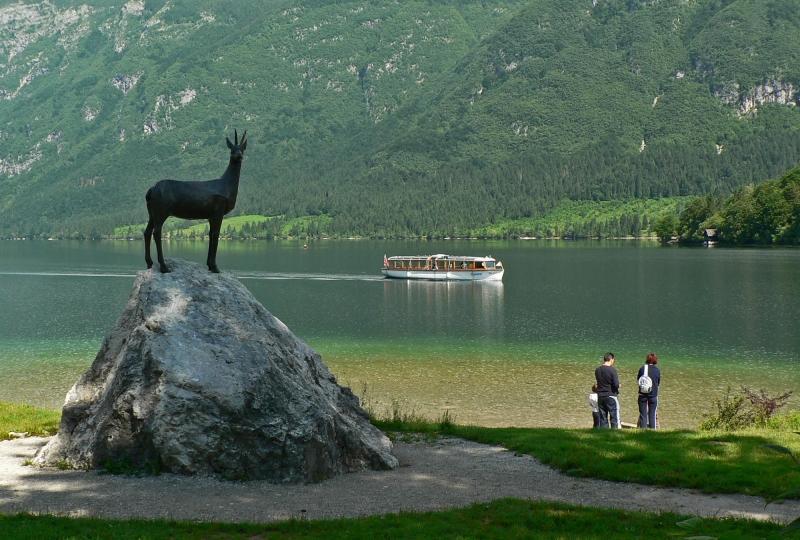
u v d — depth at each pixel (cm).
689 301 9850
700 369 5356
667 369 5366
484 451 2464
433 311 9288
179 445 2041
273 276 15338
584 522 1684
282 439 2055
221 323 2220
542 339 6881
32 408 3241
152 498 1884
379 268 17800
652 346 6406
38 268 17912
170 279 2319
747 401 4103
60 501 1858
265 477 2042
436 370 5353
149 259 2388
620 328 7544
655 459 2230
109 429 2116
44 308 9594
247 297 2373
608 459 2242
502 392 4588
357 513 1802
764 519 1744
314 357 2473
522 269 16738
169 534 1570
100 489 1947
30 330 7588
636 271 15325
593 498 1938
